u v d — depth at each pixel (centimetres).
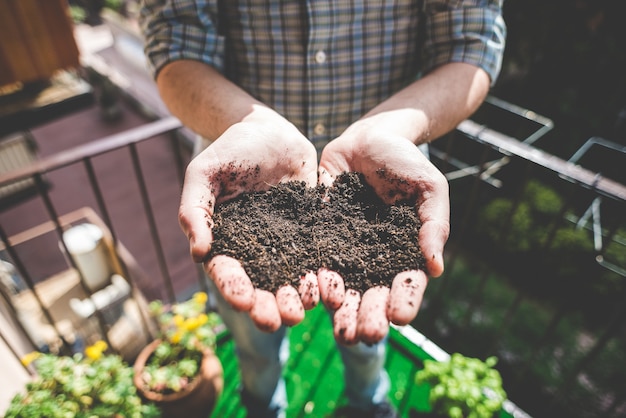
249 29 137
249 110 131
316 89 141
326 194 135
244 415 213
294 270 114
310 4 125
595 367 332
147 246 565
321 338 242
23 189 565
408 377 223
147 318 286
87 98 510
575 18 387
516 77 446
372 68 142
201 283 255
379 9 132
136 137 184
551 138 434
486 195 404
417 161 119
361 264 114
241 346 169
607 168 354
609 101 402
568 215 365
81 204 666
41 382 183
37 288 285
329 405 214
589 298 363
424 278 106
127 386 185
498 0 142
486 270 212
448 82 136
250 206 129
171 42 139
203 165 118
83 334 276
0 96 475
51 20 425
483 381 194
